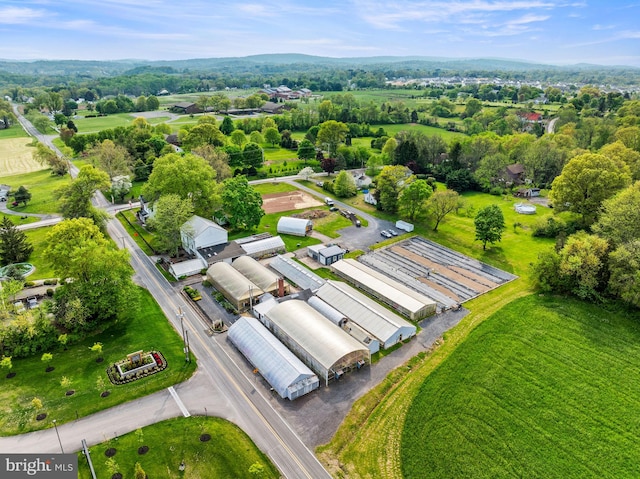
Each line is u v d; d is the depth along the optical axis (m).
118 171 131.75
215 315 67.25
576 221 100.94
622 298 67.62
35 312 59.84
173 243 82.44
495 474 40.69
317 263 85.88
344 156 163.00
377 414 48.06
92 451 42.47
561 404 49.34
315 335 56.88
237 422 46.56
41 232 98.50
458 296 74.19
